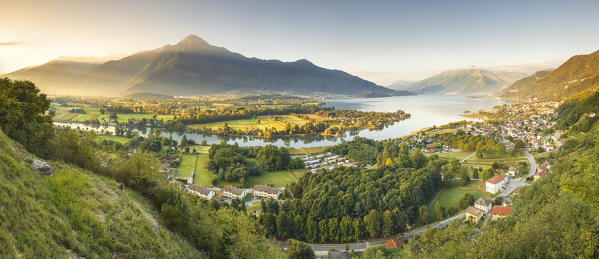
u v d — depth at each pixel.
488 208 90.00
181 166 134.50
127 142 166.88
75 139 36.94
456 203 101.19
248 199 103.00
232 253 32.50
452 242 39.12
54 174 26.97
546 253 28.72
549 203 55.78
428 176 108.00
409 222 86.25
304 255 64.44
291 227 80.50
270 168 139.62
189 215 33.44
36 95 40.97
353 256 70.12
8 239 15.71
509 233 33.16
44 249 17.14
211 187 113.25
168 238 27.69
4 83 38.47
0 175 20.31
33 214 19.03
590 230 25.59
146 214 29.45
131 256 22.33
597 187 24.42
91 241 20.78
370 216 79.12
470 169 139.38
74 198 24.08
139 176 35.00
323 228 78.81
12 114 32.78
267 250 41.75
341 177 104.81
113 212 25.66
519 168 128.88
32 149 32.41
